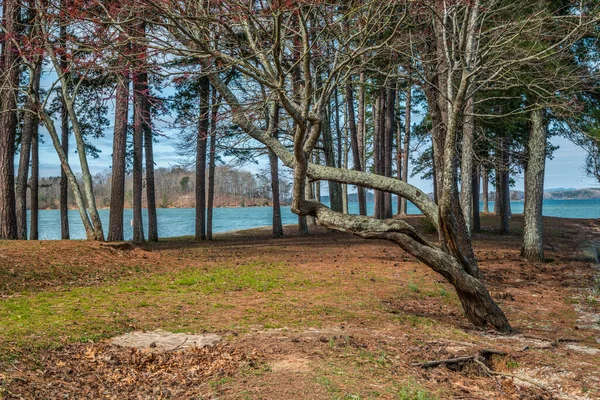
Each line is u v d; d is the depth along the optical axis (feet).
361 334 24.06
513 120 53.88
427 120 81.05
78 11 20.51
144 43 20.90
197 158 86.48
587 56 41.96
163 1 18.88
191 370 18.15
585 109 48.39
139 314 27.17
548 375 20.26
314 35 29.14
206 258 55.01
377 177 28.35
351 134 89.61
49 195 376.07
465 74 26.18
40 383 15.84
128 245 53.26
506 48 34.55
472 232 88.63
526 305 34.99
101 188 421.18
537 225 55.01
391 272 45.88
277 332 23.73
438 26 37.40
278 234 89.20
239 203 443.73
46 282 36.58
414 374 18.71
